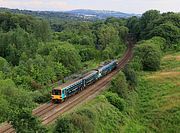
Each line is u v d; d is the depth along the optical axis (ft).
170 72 331.77
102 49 510.17
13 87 207.31
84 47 475.31
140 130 205.98
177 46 466.29
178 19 552.82
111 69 345.51
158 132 213.66
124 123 202.59
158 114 230.89
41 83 268.62
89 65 392.06
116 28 640.99
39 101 215.10
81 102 209.46
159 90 278.87
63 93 214.28
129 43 612.29
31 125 126.82
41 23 536.42
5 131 156.76
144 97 268.21
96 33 587.27
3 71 294.87
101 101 208.13
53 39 558.15
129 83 271.90
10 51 416.46
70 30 652.07
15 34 446.19
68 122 149.69
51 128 153.58
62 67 313.53
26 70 277.44
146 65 356.59
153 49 367.04
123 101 223.10
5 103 181.37
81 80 249.75
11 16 577.84
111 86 247.91
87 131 156.66
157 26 525.75
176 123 217.97
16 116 127.65
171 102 245.04
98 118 181.88
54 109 195.42
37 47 429.38
